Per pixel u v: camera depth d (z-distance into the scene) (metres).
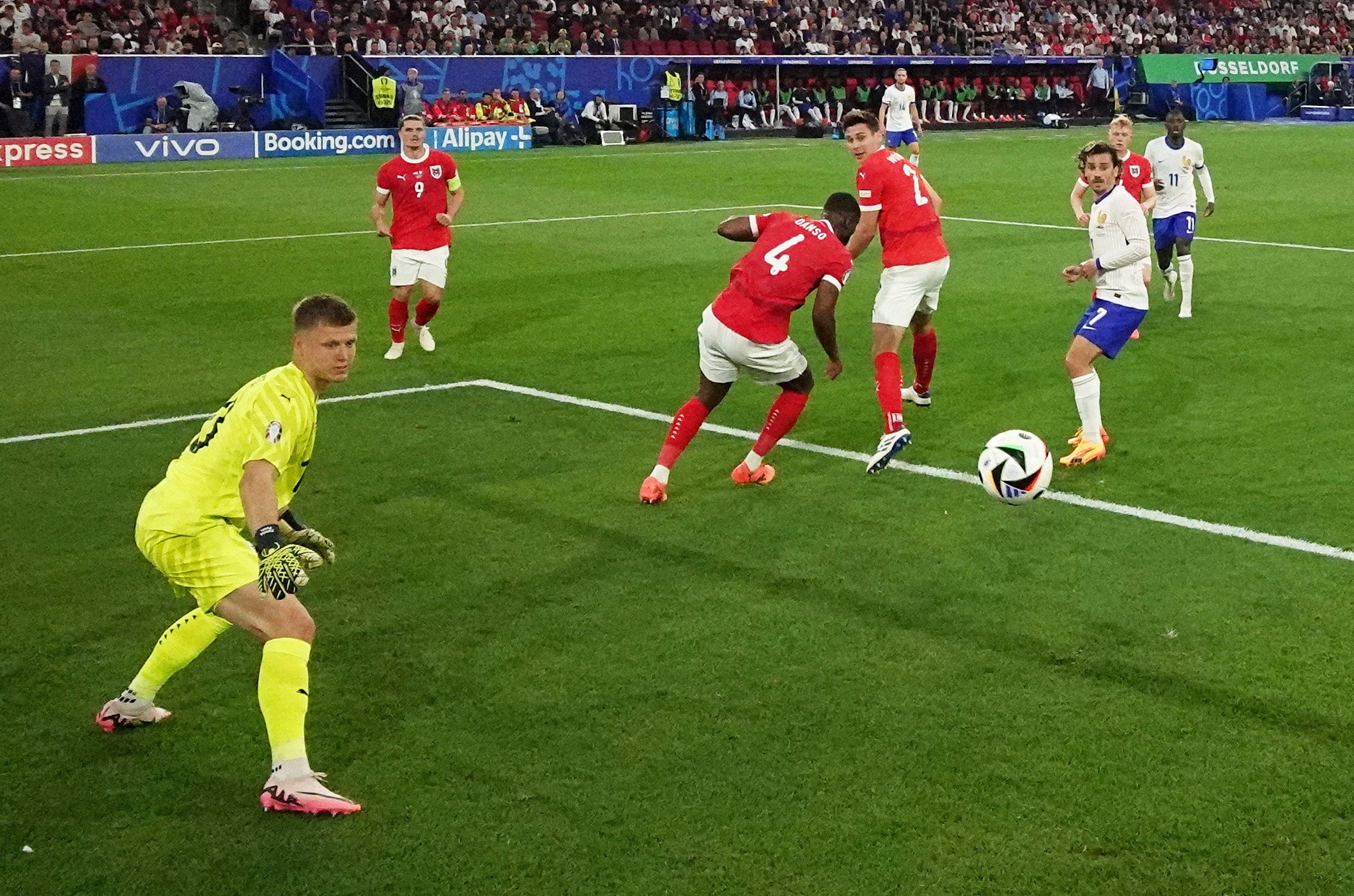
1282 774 4.24
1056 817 4.01
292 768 4.05
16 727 4.63
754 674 4.98
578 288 13.45
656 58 37.03
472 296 13.02
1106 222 7.42
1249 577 5.86
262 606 4.13
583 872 3.76
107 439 8.19
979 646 5.21
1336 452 7.69
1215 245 16.19
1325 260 14.92
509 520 6.71
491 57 34.41
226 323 11.81
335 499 7.05
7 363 10.22
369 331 11.48
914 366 9.13
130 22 31.73
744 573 5.98
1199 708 4.69
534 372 9.92
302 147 30.33
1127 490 7.07
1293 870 3.74
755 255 6.84
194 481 4.12
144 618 5.56
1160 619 5.43
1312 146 31.83
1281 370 9.72
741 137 37.56
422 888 3.70
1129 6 49.50
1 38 29.73
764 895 3.65
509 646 5.24
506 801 4.13
